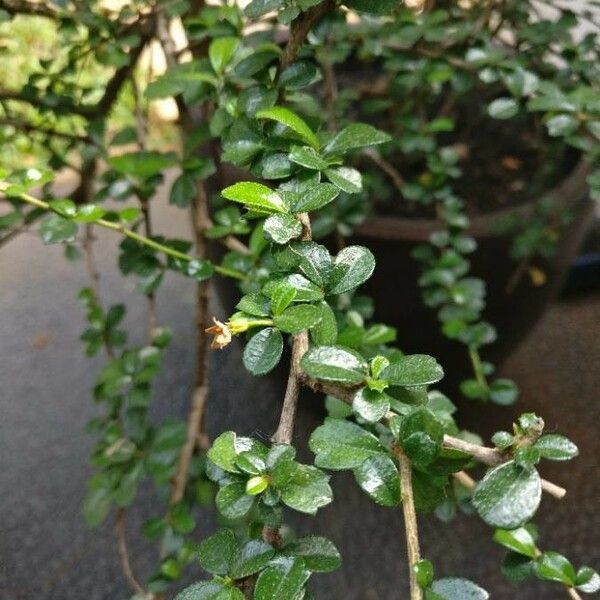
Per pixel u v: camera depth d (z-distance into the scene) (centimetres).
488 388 48
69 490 66
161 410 71
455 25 52
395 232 56
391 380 21
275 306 22
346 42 53
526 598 56
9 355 78
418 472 22
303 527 61
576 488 63
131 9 46
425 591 19
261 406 70
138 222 43
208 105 46
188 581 58
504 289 60
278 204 23
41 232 33
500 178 67
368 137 27
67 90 51
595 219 82
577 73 47
